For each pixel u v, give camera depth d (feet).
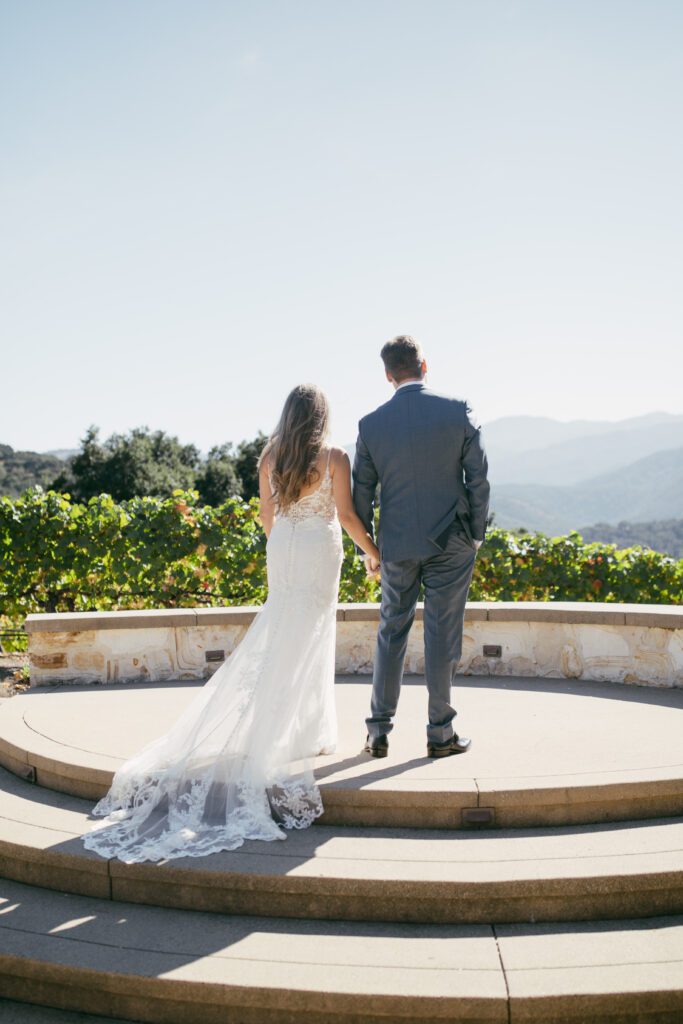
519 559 30.89
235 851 11.72
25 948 10.39
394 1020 9.32
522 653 20.71
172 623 21.36
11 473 231.91
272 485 14.29
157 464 170.19
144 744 15.23
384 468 13.98
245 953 10.16
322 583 13.89
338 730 16.02
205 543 29.25
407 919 10.83
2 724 16.84
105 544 29.12
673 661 18.90
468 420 13.57
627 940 10.24
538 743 14.56
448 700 13.91
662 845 11.55
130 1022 9.93
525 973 9.57
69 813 13.39
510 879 10.68
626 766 13.12
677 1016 9.23
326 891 10.88
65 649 20.98
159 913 11.25
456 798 12.25
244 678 13.26
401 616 14.08
